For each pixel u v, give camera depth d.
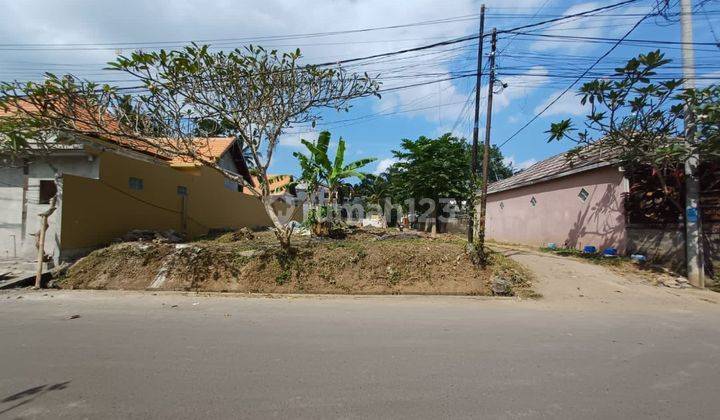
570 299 8.72
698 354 5.09
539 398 3.74
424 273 9.73
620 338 5.76
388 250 10.21
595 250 13.30
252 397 3.69
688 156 9.27
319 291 9.27
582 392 3.89
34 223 11.71
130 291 9.16
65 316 6.74
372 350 5.02
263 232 17.31
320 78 9.72
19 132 8.75
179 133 9.52
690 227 9.98
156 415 3.35
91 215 11.14
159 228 14.22
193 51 8.49
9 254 11.66
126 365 4.45
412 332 5.89
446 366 4.51
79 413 3.39
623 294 9.05
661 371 4.48
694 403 3.69
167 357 4.71
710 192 10.60
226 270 9.75
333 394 3.76
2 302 7.92
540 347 5.26
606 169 12.99
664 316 7.27
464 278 9.64
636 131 10.26
